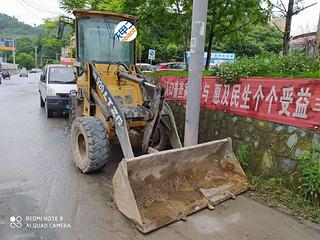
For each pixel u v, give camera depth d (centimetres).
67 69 1048
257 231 353
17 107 1170
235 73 527
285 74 499
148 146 495
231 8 786
